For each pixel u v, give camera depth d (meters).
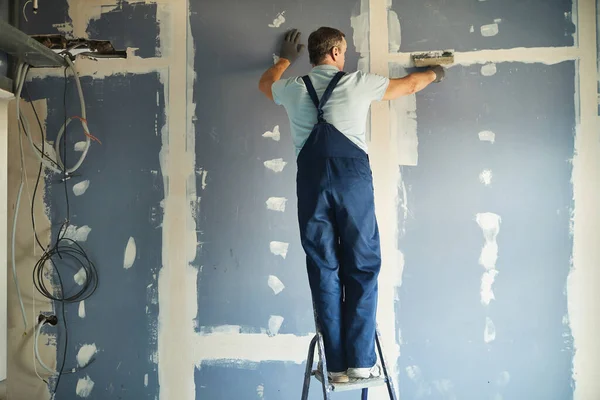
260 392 2.71
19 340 2.80
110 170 2.78
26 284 2.80
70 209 2.79
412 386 2.67
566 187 2.62
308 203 2.07
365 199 2.05
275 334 2.71
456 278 2.66
